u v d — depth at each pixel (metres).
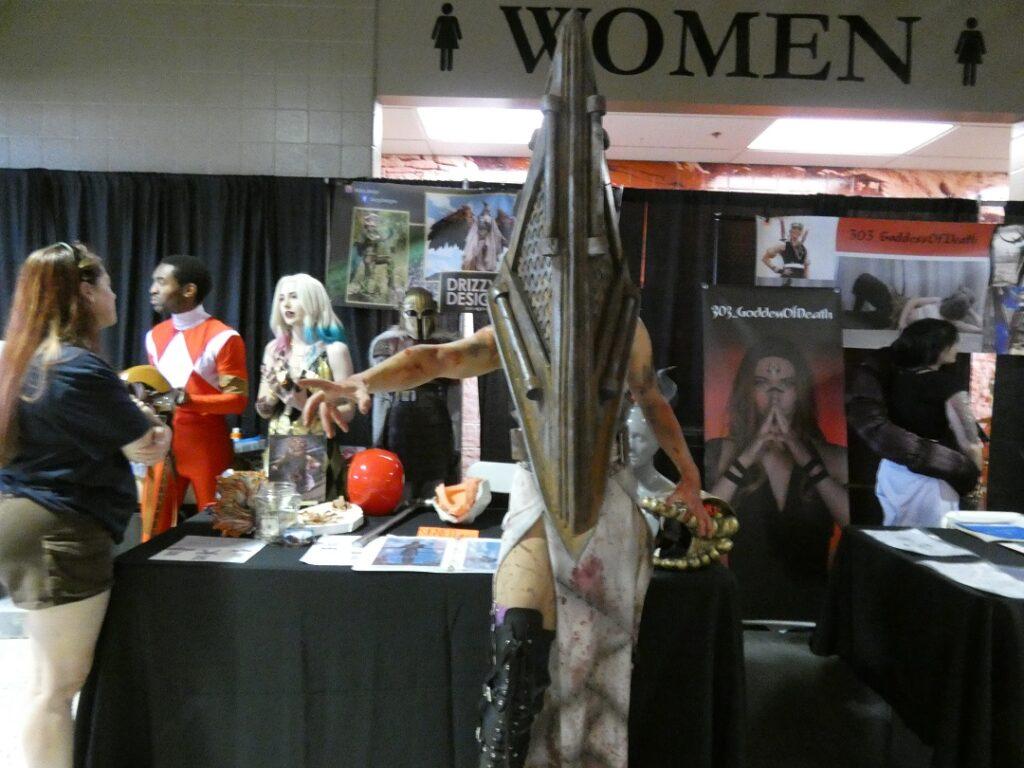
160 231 3.38
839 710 2.38
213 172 3.53
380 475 2.19
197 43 3.50
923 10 3.44
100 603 1.61
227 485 2.01
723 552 1.78
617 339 1.29
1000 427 3.33
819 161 5.23
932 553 2.12
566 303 1.20
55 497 1.54
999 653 1.72
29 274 1.57
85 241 3.37
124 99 3.51
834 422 3.00
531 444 1.28
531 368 1.27
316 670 1.67
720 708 1.69
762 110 3.54
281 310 2.56
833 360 3.01
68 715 1.64
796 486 3.00
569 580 1.40
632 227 3.28
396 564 1.70
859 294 3.20
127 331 3.38
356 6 3.47
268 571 1.66
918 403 3.14
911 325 3.18
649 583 1.61
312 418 1.39
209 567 1.67
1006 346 3.17
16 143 3.52
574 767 1.45
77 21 3.49
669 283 3.28
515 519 1.44
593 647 1.44
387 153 5.26
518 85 3.48
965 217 3.22
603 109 1.22
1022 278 3.15
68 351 1.55
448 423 2.56
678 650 1.64
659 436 1.66
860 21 3.45
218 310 3.39
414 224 3.30
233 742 1.66
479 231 3.29
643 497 1.76
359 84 3.49
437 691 1.67
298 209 3.38
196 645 1.66
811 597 2.99
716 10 3.45
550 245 1.20
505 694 1.29
